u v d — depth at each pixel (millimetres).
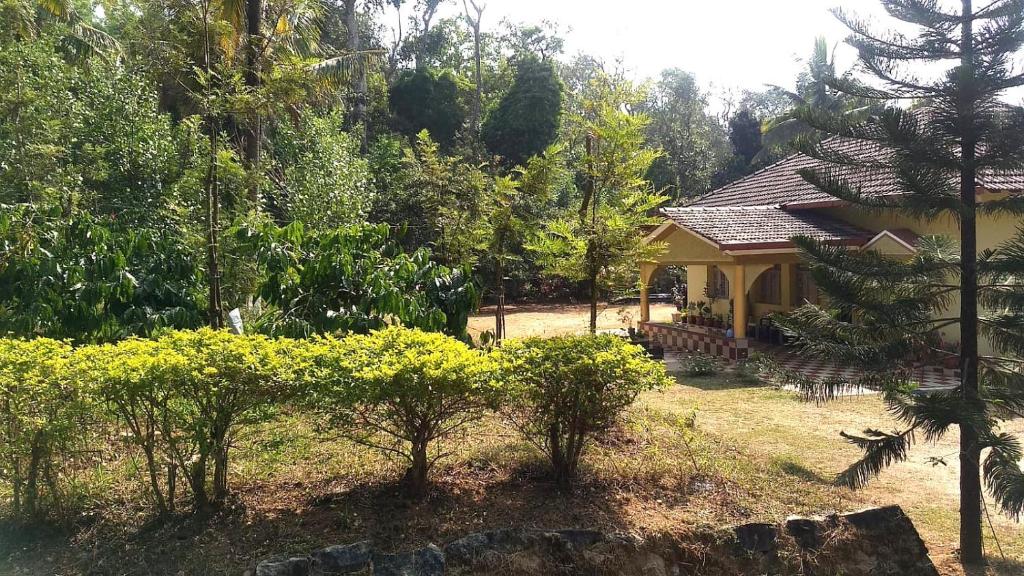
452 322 7637
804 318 4859
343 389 3854
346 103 28422
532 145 29609
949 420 4184
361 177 17125
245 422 4031
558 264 7508
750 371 10758
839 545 4344
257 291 7277
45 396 3730
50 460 3918
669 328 14906
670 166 36156
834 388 4676
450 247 9820
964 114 4207
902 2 4273
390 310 7008
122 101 12242
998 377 4539
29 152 9180
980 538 4574
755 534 4273
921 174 4344
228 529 3893
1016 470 4094
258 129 8328
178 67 6195
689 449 5531
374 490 4445
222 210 7699
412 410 4125
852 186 4793
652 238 13242
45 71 10430
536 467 4930
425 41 38094
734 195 16812
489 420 5832
